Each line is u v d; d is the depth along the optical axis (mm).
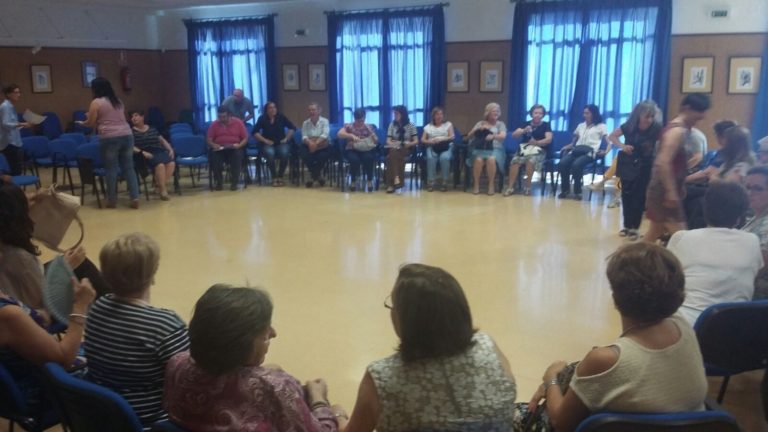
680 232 2750
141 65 12164
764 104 7555
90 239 5930
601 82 8344
